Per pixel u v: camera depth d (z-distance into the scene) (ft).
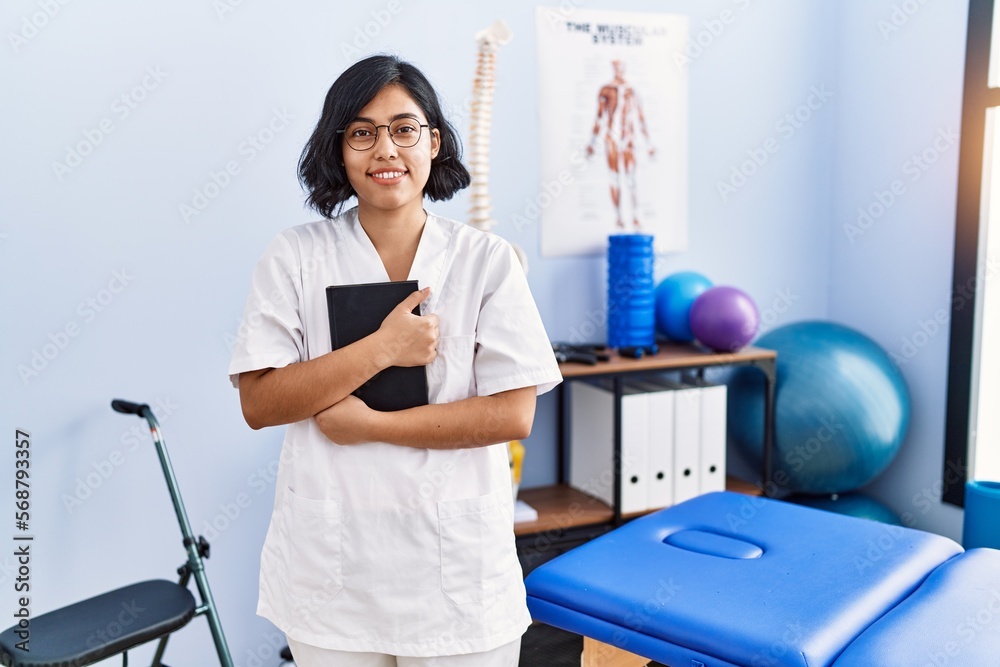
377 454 4.58
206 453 8.58
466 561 4.62
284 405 4.50
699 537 6.23
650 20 10.28
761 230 11.31
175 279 8.31
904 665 4.49
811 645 4.62
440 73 9.27
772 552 5.92
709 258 11.03
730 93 10.88
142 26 7.97
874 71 10.93
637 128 10.36
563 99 9.93
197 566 7.17
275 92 8.54
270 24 8.46
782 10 11.05
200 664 8.73
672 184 10.64
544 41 9.77
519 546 9.04
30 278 7.78
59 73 7.72
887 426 9.78
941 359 10.36
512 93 9.67
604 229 10.32
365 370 4.43
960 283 9.98
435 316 4.55
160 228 8.21
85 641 6.20
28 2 7.55
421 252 4.81
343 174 4.72
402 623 4.59
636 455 9.36
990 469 10.27
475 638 4.63
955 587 5.36
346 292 4.55
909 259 10.66
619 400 9.18
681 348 10.18
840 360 9.91
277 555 4.82
